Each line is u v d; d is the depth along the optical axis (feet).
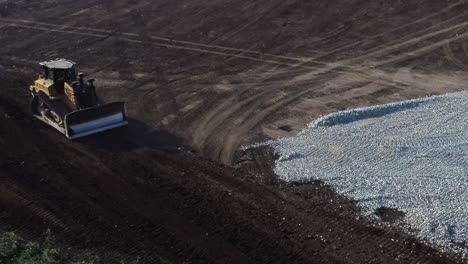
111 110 63.10
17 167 57.57
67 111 63.93
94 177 55.88
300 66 84.99
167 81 80.48
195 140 63.93
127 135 64.69
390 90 76.59
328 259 44.52
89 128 62.90
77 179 55.57
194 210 50.62
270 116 69.67
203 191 53.52
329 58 87.66
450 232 47.52
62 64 66.03
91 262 42.55
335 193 53.16
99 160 59.06
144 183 54.85
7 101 72.64
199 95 75.77
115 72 84.02
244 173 56.95
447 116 67.00
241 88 77.82
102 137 64.03
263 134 65.16
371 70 83.20
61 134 64.28
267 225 48.57
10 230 47.80
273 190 53.83
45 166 57.82
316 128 65.67
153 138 64.13
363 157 58.70
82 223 48.88
